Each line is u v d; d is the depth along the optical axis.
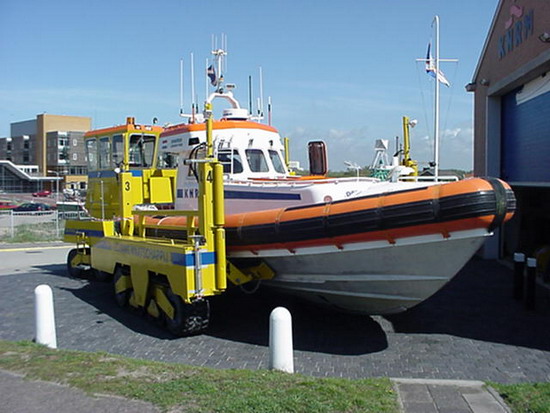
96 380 4.87
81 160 80.75
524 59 10.34
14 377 4.98
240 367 5.79
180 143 8.78
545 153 10.13
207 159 6.51
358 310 7.24
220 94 10.16
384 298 6.57
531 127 10.79
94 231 9.70
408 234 5.54
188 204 8.68
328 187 6.71
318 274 6.72
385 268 6.13
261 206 7.35
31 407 4.32
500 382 5.26
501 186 5.33
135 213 8.56
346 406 4.24
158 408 4.24
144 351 6.42
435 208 5.32
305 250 6.33
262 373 5.04
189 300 6.45
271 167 8.83
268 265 7.17
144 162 10.24
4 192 75.06
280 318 5.16
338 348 6.44
